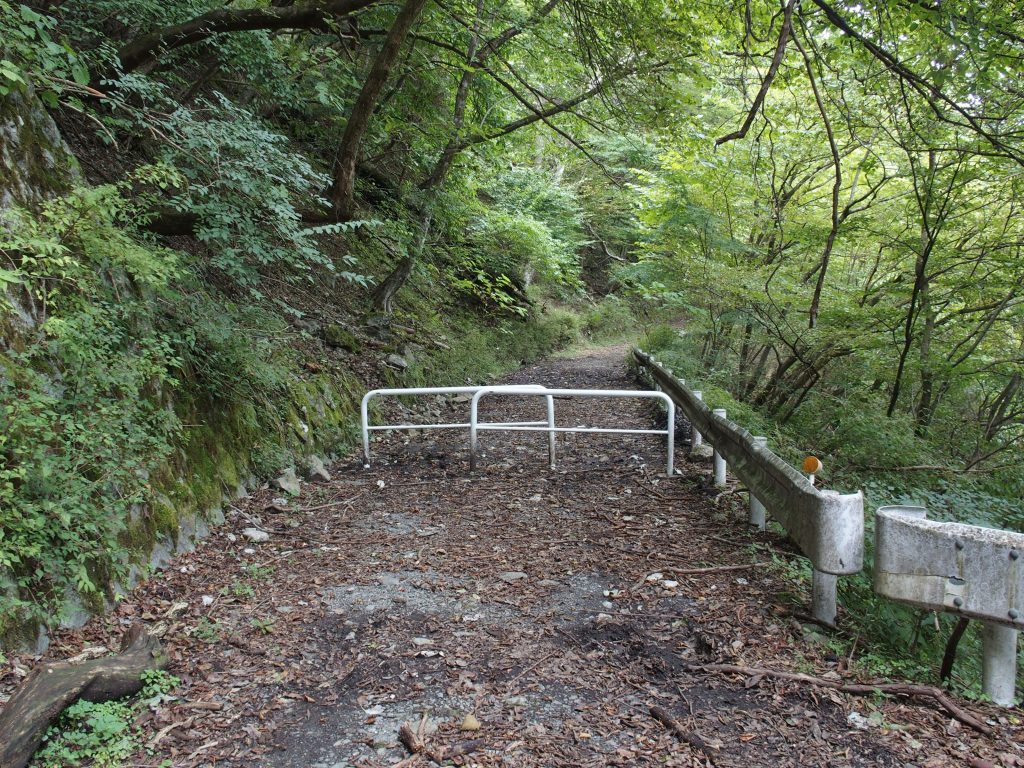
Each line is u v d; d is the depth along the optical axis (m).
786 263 10.93
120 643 3.39
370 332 10.87
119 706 2.83
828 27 6.18
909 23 4.68
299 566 4.61
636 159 16.20
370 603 4.03
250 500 5.78
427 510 5.91
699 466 7.39
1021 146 6.64
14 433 3.33
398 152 11.90
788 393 10.55
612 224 25.48
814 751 2.63
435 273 14.81
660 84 8.17
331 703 2.98
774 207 10.31
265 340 6.68
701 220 10.66
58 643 3.31
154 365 4.36
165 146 5.86
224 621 3.74
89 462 3.74
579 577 4.43
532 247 17.95
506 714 2.89
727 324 11.88
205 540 4.87
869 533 4.75
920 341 9.14
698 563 4.63
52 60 4.26
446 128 10.47
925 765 2.54
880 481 6.92
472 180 13.77
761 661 3.30
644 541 5.09
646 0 7.56
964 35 4.27
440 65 9.86
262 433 6.37
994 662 2.97
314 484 6.61
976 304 9.09
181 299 5.38
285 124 10.61
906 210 9.07
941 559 2.97
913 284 8.92
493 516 5.75
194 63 8.05
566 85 11.16
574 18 8.20
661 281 11.91
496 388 7.18
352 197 6.44
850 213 9.78
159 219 5.85
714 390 10.02
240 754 2.62
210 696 3.01
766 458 4.71
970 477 7.61
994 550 2.87
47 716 2.54
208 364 5.74
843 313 8.66
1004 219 8.99
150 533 4.33
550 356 19.48
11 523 3.09
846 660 3.31
